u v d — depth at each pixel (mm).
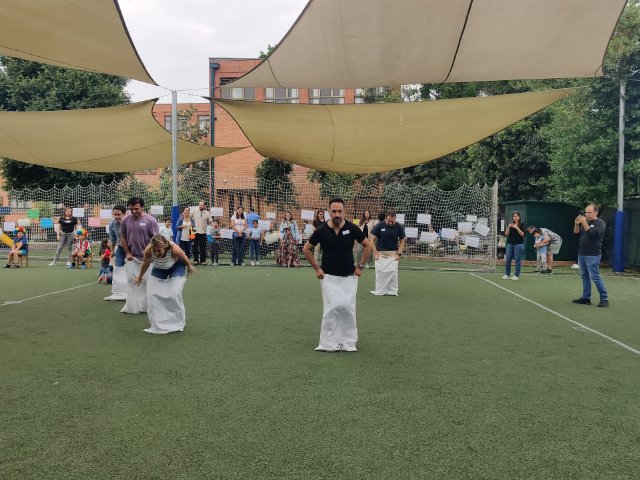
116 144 12320
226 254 19766
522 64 8477
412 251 20125
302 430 3600
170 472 2977
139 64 8281
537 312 8586
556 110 19484
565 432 3629
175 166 12891
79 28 7402
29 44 8016
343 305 5832
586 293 9570
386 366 5250
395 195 21500
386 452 3271
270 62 8547
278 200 21406
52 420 3746
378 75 8961
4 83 22281
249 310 8352
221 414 3885
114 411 3930
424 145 10781
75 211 19375
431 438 3496
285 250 15828
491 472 3023
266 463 3100
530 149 20719
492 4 6840
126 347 5918
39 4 6852
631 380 4875
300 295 9984
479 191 19078
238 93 25141
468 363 5406
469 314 8328
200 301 9219
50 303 8883
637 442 3477
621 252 15422
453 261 19297
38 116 10430
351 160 11914
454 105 9039
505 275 13938
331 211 5871
